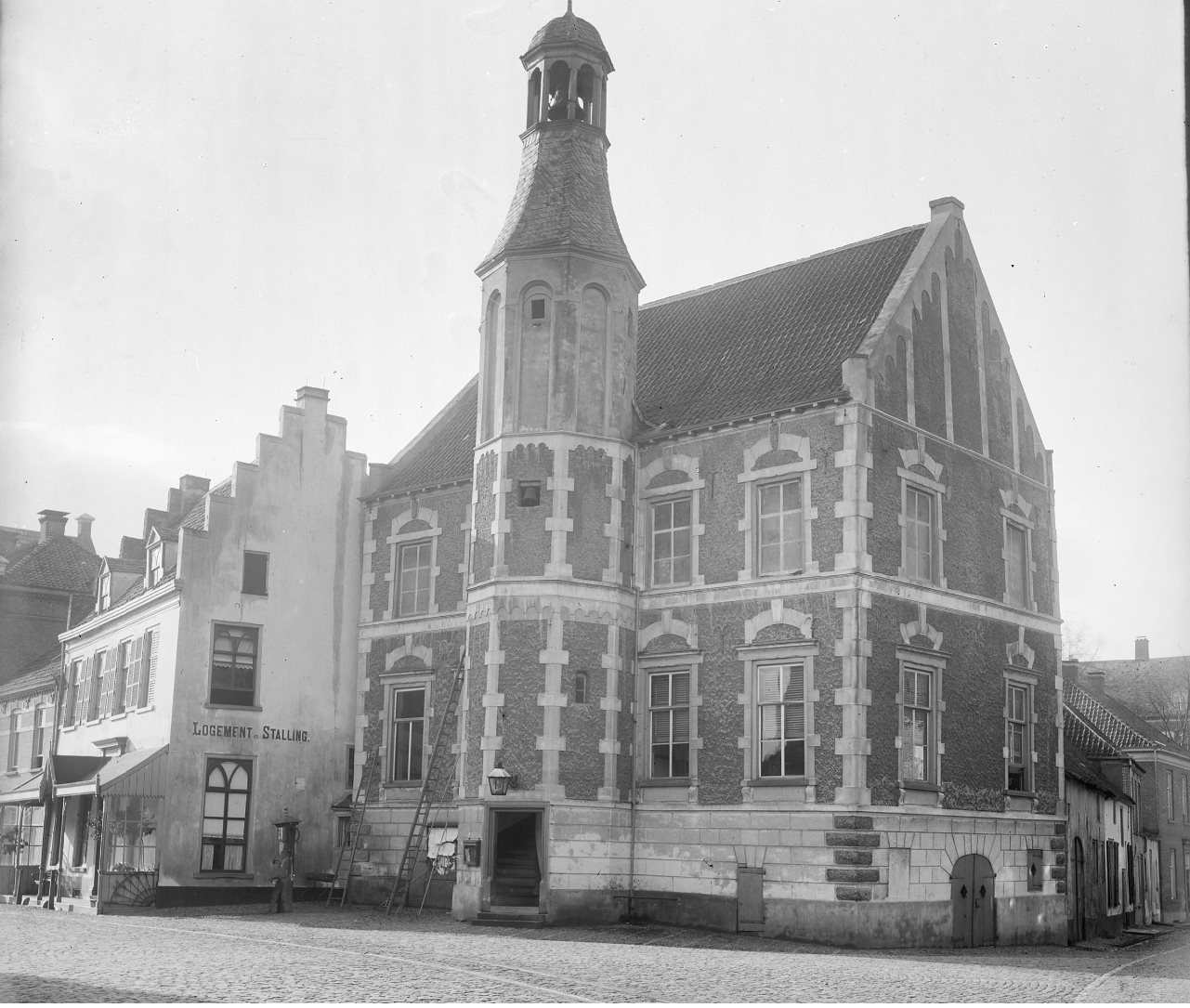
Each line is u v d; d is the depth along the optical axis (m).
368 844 34.75
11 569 44.25
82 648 41.09
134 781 33.06
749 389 30.78
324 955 21.31
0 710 45.97
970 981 20.27
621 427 31.33
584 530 30.42
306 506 36.88
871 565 27.94
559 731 29.33
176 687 34.19
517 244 31.56
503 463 30.75
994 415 33.03
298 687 36.06
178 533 36.38
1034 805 31.81
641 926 28.70
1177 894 39.50
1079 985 20.16
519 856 30.05
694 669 29.72
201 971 18.92
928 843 28.33
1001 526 32.53
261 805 35.03
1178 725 39.62
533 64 33.69
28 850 39.62
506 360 31.25
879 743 27.48
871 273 32.34
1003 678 31.59
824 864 26.89
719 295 35.75
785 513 29.03
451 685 33.66
